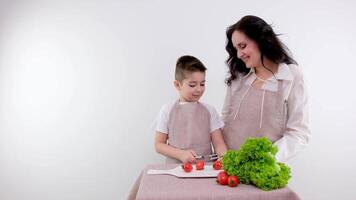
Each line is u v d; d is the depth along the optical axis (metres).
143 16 2.23
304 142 1.45
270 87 1.52
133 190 1.40
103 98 2.24
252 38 1.45
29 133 2.26
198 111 1.67
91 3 2.24
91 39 2.24
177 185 1.12
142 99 2.24
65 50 2.24
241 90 1.62
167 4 2.22
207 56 2.21
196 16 2.21
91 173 2.25
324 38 2.23
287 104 1.50
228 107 1.68
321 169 2.23
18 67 2.25
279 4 2.21
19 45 2.26
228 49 1.62
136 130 2.24
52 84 2.25
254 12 2.21
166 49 2.22
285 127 1.52
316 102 2.23
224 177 1.12
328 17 2.23
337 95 2.23
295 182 2.23
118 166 2.25
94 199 2.25
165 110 1.71
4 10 2.25
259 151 1.10
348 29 2.23
